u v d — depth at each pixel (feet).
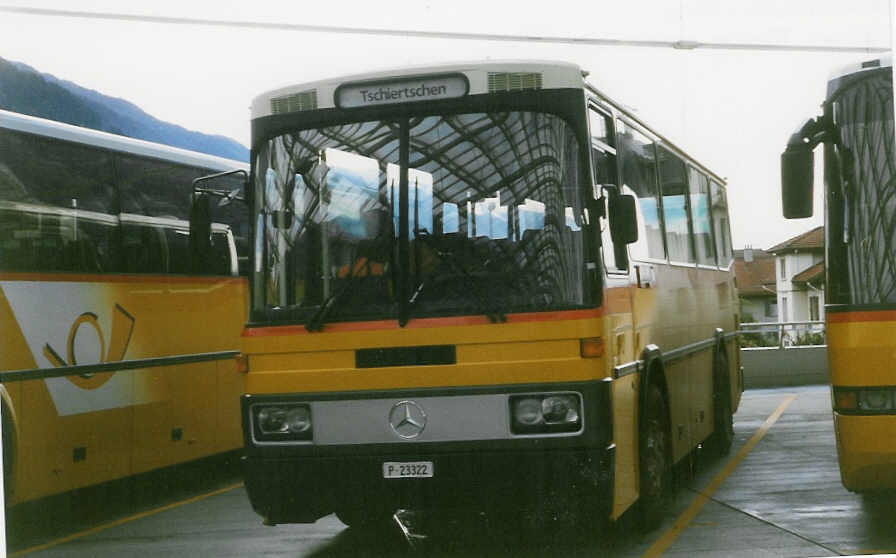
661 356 30.30
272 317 25.30
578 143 24.52
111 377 35.06
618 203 25.05
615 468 23.91
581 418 23.31
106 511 36.42
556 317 23.54
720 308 43.78
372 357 24.31
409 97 25.41
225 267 41.91
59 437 32.65
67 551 29.17
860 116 26.25
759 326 87.25
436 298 24.23
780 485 35.37
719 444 42.65
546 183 24.40
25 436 31.37
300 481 24.67
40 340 32.24
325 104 25.94
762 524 28.86
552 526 28.81
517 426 23.54
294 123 26.12
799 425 54.34
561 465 23.26
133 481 43.29
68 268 33.65
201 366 39.93
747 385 84.99
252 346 25.29
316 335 24.70
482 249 24.31
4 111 32.40
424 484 23.89
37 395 31.94
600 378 23.45
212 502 37.09
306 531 30.45
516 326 23.65
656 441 28.91
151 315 37.27
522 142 24.72
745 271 99.09
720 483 36.09
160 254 38.09
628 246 27.50
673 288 33.78
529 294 23.88
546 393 23.43
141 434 36.37
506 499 23.65
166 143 45.57
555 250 24.00
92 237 34.88
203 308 40.29
